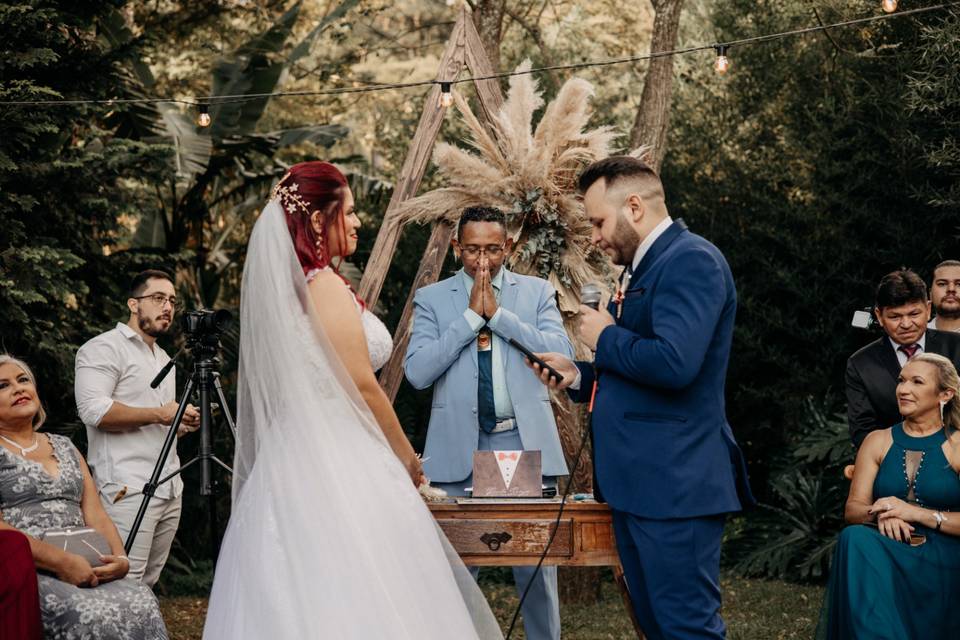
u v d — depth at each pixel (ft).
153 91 37.68
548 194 17.20
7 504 14.76
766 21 33.63
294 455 10.59
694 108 35.12
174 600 27.99
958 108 28.55
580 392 12.20
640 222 11.10
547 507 11.89
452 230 17.88
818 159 31.71
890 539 13.93
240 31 43.88
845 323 31.78
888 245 31.71
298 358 10.77
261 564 10.21
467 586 11.44
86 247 28.55
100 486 17.03
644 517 10.64
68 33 28.40
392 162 40.11
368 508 10.48
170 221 38.14
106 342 17.35
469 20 19.47
